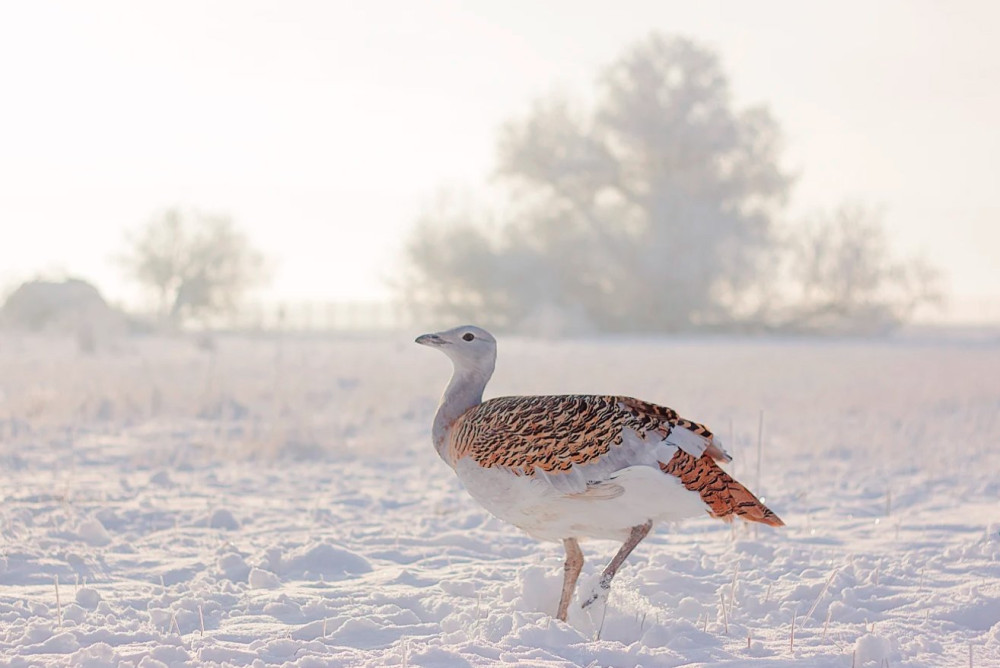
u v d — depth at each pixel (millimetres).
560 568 7102
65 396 17641
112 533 8977
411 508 10484
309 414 16891
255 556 7957
